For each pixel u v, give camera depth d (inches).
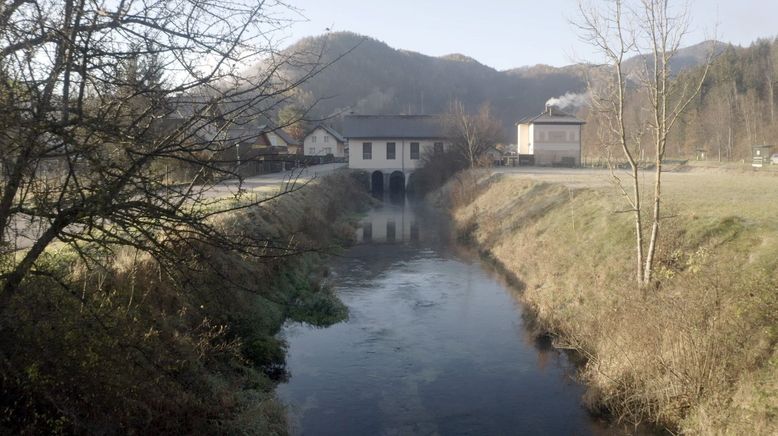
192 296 397.7
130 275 351.9
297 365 460.4
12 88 186.2
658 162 455.8
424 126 2283.5
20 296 246.8
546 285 614.9
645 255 504.4
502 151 2409.0
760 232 451.2
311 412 381.1
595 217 703.7
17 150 189.9
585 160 2234.3
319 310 595.8
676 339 354.0
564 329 495.8
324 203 1227.9
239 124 219.1
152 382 287.4
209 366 367.6
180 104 207.5
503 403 396.2
